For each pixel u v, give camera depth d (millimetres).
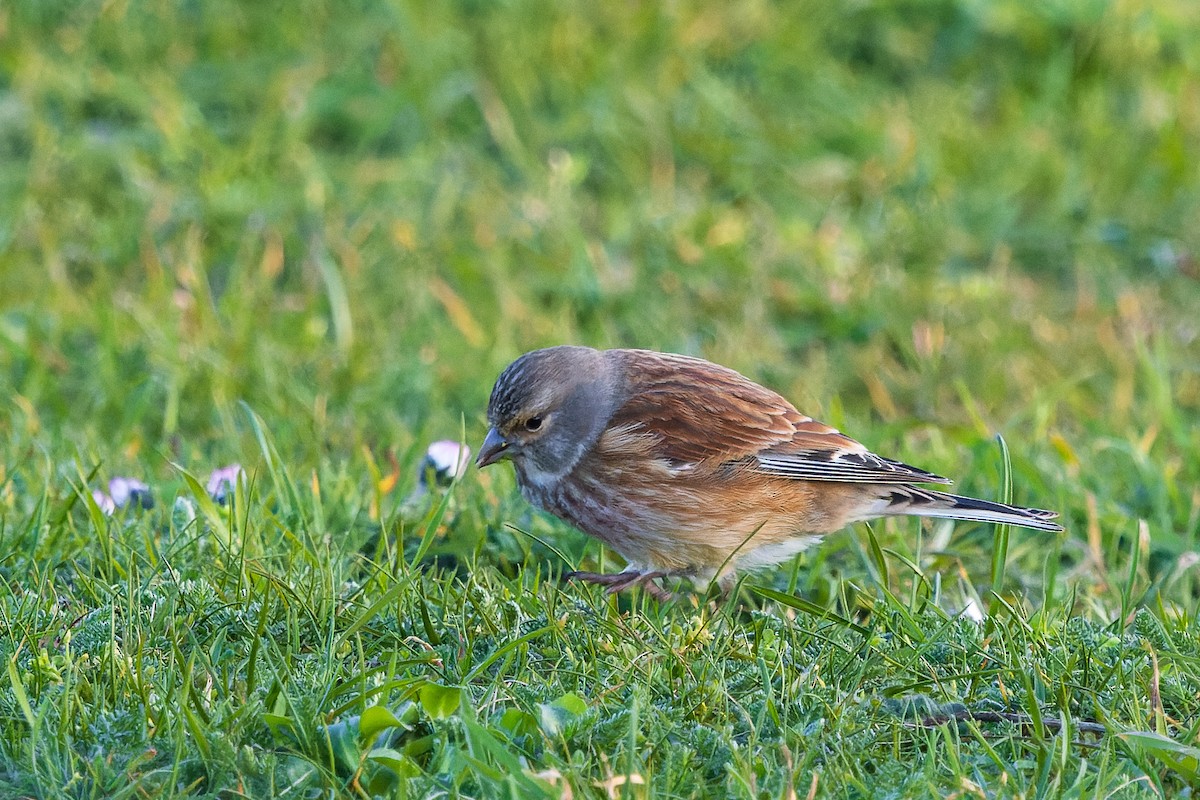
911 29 16656
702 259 13719
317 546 8648
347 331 12414
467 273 13406
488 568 8766
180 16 15906
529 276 13531
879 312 13305
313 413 11289
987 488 10570
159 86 14977
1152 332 13508
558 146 15055
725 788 6445
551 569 9141
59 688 6980
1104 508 10203
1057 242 14719
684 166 15094
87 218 13609
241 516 8711
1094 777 6551
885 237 14297
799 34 16250
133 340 11984
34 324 12031
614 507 9102
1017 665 7418
